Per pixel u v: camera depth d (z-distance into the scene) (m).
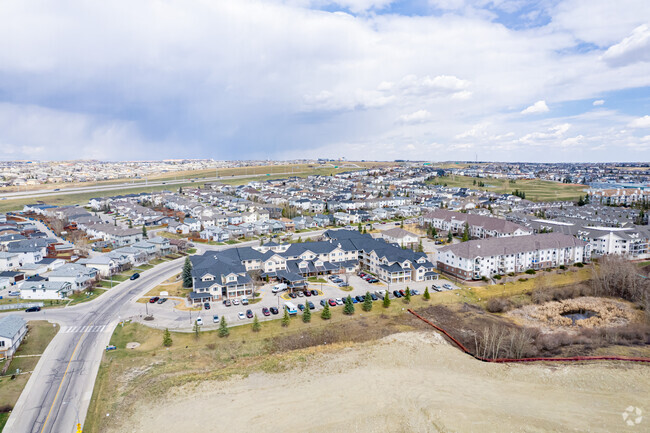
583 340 72.94
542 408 52.62
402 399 54.91
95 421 48.78
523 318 84.44
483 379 60.50
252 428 48.56
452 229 159.88
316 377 60.56
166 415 50.69
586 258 121.06
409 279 101.81
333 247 110.12
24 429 46.62
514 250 107.75
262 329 73.19
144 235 142.38
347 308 80.00
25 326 69.31
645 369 61.69
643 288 93.88
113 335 69.44
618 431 47.69
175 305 83.06
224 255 101.44
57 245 129.88
